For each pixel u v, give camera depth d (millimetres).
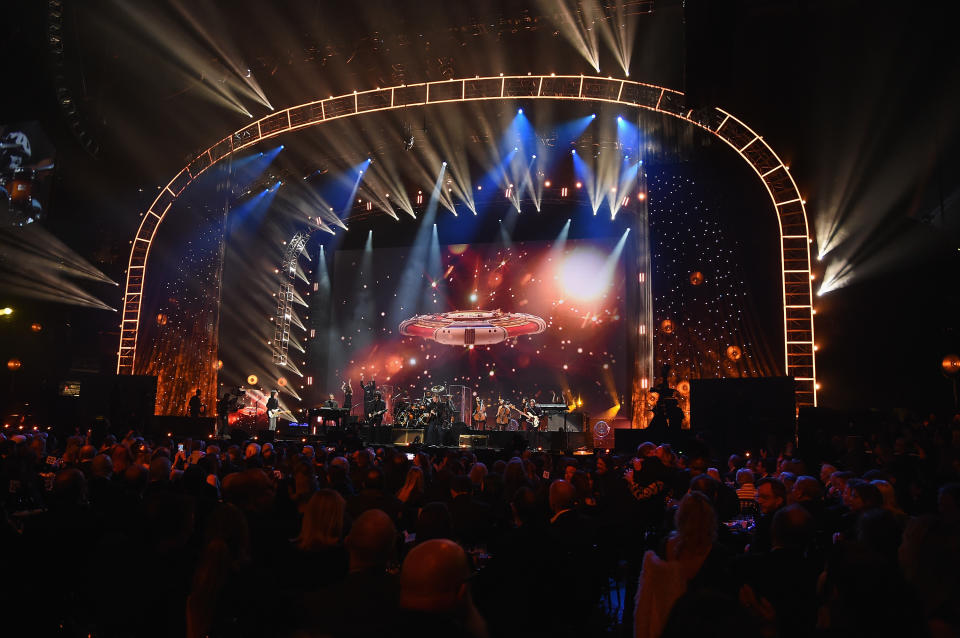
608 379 26609
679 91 20422
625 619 6508
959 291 18547
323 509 4352
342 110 22891
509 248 28328
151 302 25062
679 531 3922
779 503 5852
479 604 4340
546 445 22203
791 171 20641
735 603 1937
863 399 19750
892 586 2551
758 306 22469
